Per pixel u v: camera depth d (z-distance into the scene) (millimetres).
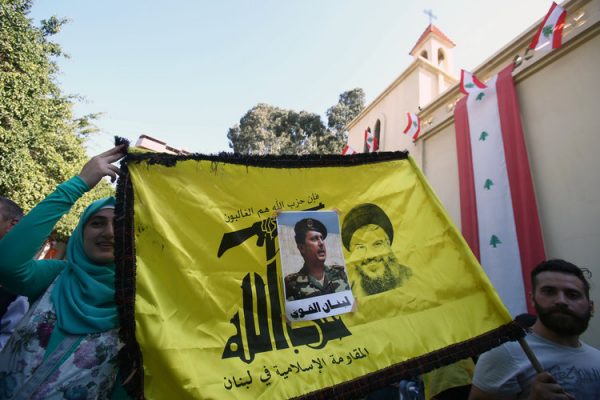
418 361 1828
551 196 4918
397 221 2287
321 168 2252
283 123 26359
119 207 1675
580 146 4703
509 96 5750
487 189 5719
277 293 1857
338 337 1829
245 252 1877
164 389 1468
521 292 4824
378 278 2070
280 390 1586
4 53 8305
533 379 1830
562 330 2047
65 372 1459
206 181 1937
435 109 8117
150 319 1532
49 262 1833
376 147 10633
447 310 2053
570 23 5164
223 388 1511
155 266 1668
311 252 2014
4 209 2250
